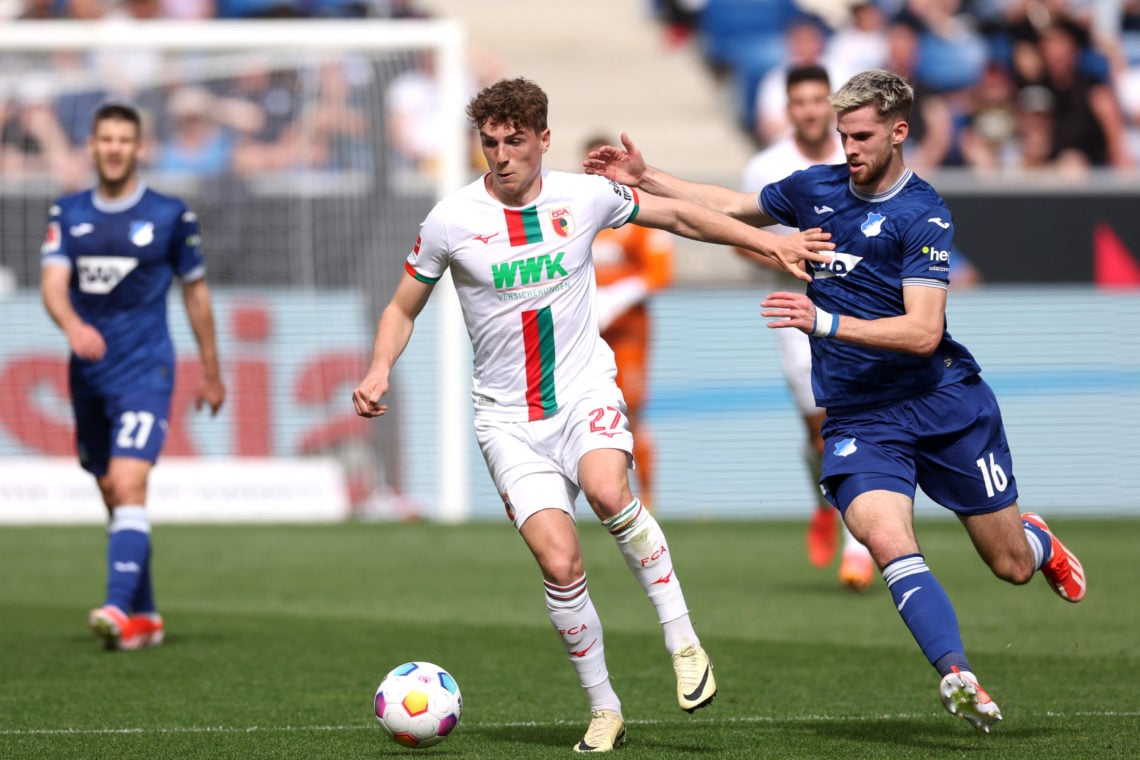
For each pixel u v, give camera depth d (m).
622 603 31.97
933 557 39.66
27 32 48.69
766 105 69.88
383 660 24.97
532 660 25.02
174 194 51.69
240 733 18.88
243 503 50.50
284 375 51.22
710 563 38.97
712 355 51.34
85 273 26.86
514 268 18.11
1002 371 51.31
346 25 50.66
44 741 18.36
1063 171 65.19
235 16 67.44
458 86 51.44
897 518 17.88
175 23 49.53
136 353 27.11
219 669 24.11
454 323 49.81
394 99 61.66
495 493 51.75
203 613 30.62
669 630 17.70
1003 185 51.12
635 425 47.06
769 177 31.39
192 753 17.59
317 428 51.28
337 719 19.89
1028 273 51.28
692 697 17.42
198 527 48.53
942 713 20.06
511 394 18.48
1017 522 19.59
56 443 50.12
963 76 65.81
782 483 51.50
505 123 17.61
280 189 51.97
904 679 22.94
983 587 33.81
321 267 51.94
